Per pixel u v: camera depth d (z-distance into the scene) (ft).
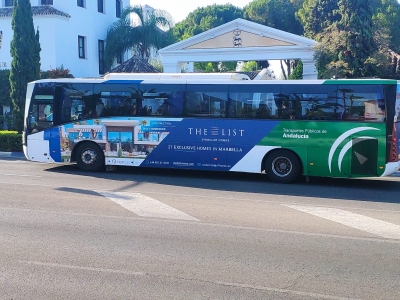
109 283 19.77
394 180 51.44
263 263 22.63
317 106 46.34
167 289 19.20
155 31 116.67
